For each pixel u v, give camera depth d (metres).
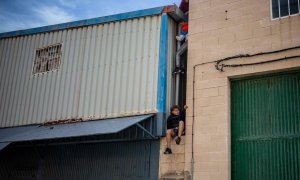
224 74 9.16
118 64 10.70
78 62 11.45
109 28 11.22
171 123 9.48
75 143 10.80
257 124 8.67
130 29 10.82
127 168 9.82
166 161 9.34
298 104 8.27
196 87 9.46
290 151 8.13
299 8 8.65
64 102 11.28
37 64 12.36
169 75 10.14
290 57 8.41
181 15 10.48
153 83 9.98
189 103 9.46
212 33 9.61
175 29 10.76
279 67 8.49
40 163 11.30
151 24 10.51
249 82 9.02
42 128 11.13
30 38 12.84
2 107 12.58
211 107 9.11
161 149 9.49
